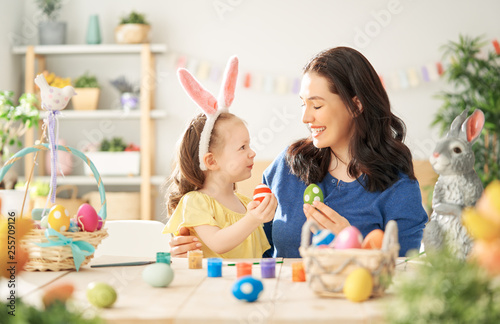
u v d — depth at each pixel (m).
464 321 0.59
